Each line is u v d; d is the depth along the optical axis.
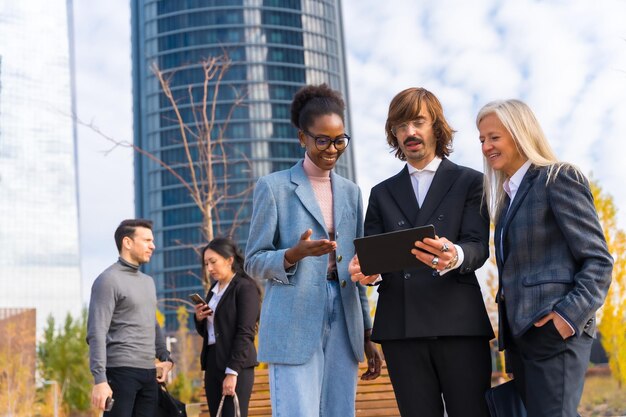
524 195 2.99
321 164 3.33
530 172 3.02
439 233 3.25
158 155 79.12
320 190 3.42
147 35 82.81
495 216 3.18
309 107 3.30
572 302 2.71
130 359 4.68
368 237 2.91
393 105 3.36
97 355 4.48
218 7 82.88
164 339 5.34
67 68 104.81
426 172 3.39
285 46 85.19
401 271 3.27
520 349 2.91
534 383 2.82
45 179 102.31
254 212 3.37
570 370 2.78
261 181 3.41
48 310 98.88
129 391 4.64
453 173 3.36
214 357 4.98
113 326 4.70
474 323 3.14
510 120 3.06
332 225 3.39
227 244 5.11
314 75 86.38
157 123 79.69
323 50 88.56
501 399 3.00
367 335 3.58
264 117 81.00
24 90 101.38
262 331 3.27
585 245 2.79
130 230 4.84
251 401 6.50
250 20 83.62
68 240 102.88
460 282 3.18
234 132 79.25
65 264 101.75
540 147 3.06
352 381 3.32
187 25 81.62
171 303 75.62
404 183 3.41
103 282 4.64
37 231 100.56
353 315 3.32
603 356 16.61
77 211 104.38
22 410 30.33
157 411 5.01
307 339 3.19
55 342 32.94
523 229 2.94
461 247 3.05
